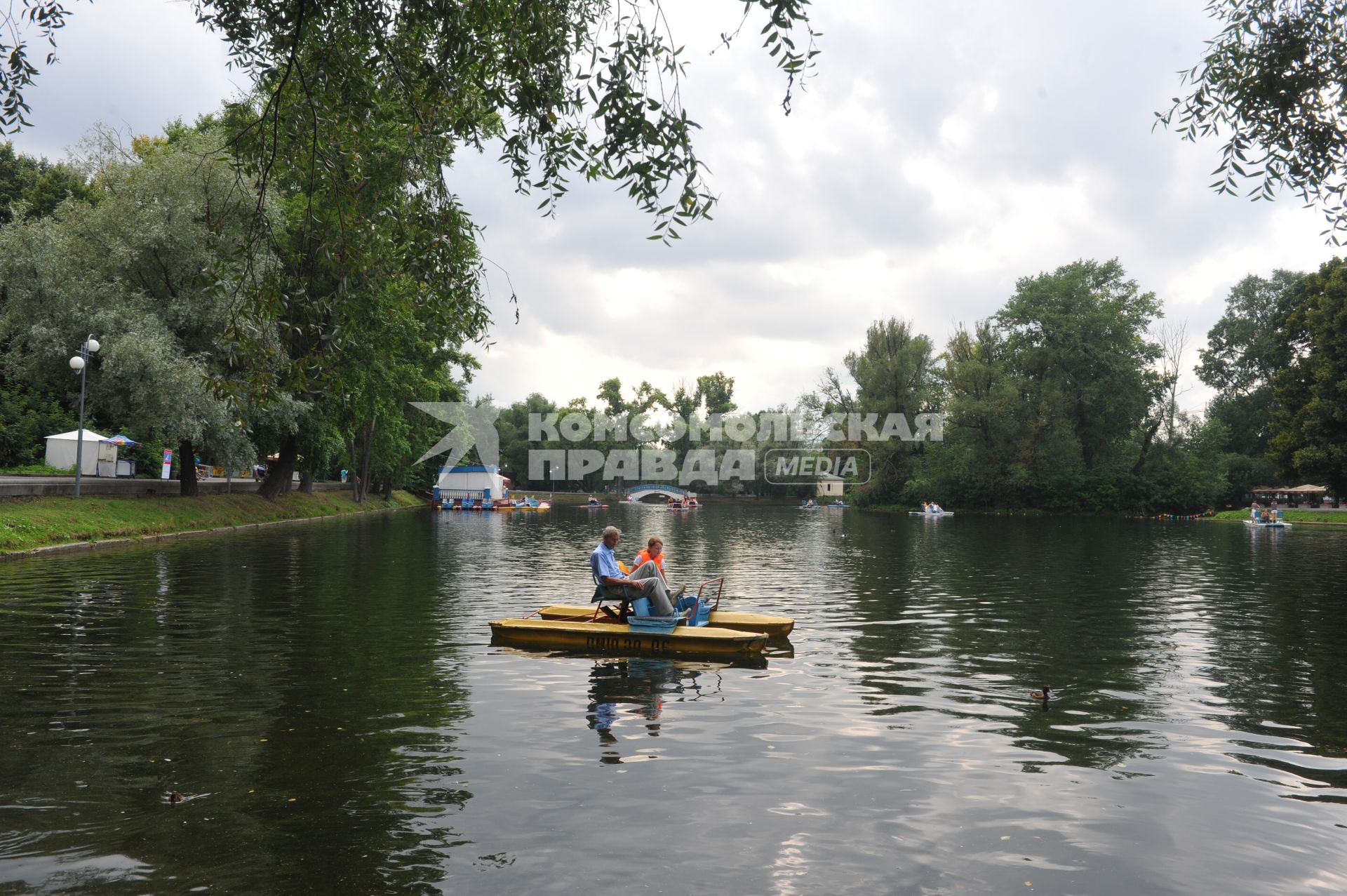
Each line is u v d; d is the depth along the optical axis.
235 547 24.05
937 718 7.18
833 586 17.56
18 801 5.04
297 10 6.93
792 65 6.23
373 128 7.51
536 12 6.96
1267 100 7.40
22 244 26.20
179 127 36.78
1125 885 4.12
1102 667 9.38
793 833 4.69
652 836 4.62
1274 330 72.38
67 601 13.28
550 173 7.62
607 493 118.81
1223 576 19.75
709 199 6.48
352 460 56.19
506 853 4.37
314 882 4.02
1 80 6.82
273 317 7.18
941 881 4.11
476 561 21.78
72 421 38.62
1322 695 8.07
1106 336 62.53
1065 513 64.94
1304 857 4.46
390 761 5.86
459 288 8.09
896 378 76.06
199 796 5.15
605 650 10.08
